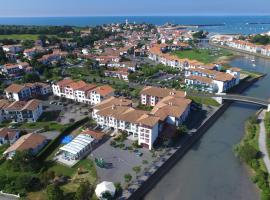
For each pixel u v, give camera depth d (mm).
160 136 119312
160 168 101250
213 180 98750
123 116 124000
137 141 118250
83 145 109688
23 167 98312
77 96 163875
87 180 94000
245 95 181875
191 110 150125
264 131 128875
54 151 111812
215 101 160625
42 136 115750
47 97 171875
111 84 193250
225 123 143250
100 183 89250
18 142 110750
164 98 146500
